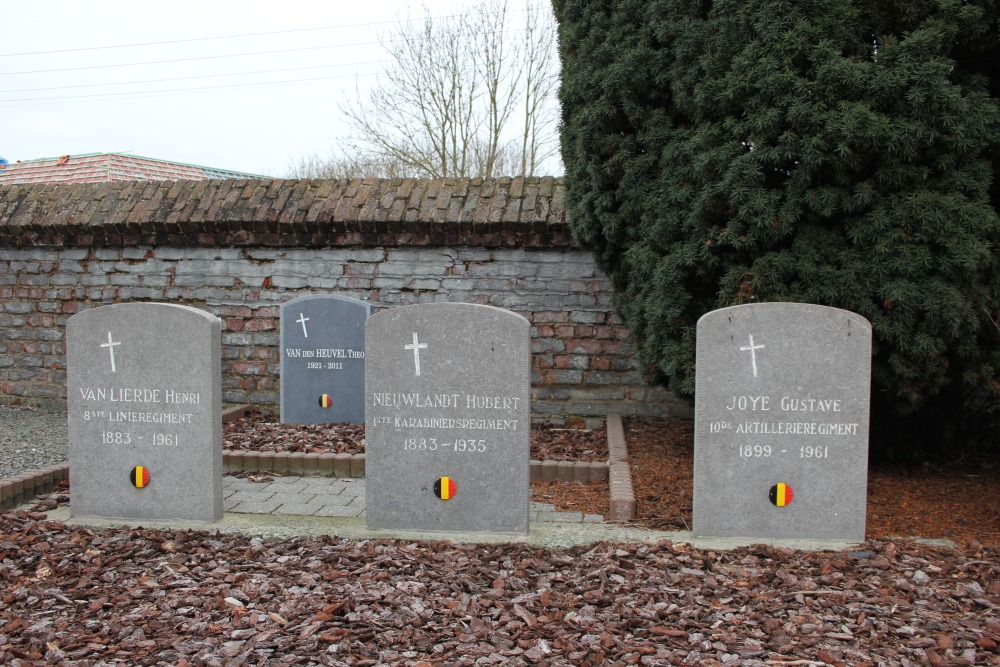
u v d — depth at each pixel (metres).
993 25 5.20
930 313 5.08
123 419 5.51
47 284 9.44
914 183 5.18
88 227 9.09
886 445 6.72
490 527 5.23
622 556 4.80
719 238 5.54
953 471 6.64
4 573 4.49
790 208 5.31
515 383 5.15
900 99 5.04
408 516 5.30
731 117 5.47
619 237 6.79
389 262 8.76
